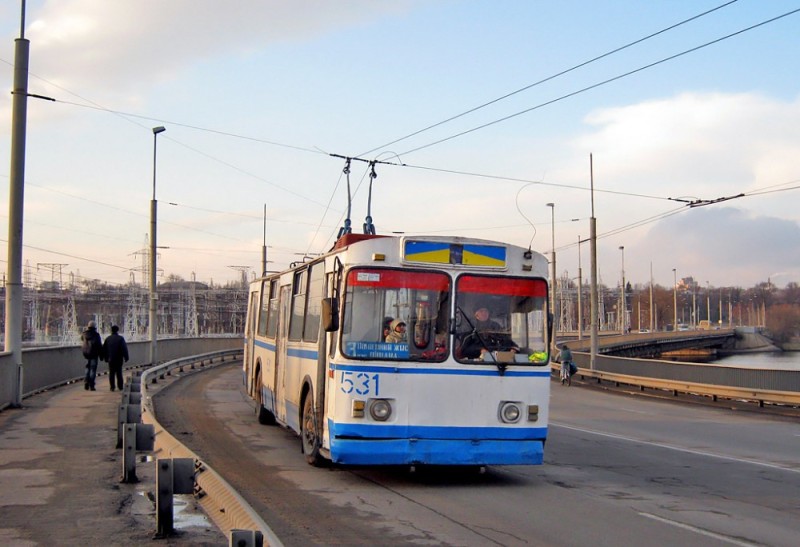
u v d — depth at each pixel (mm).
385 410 10703
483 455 10891
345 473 12102
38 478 10852
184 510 9062
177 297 88688
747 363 86938
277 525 8648
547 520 9125
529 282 11430
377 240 11023
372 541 8008
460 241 11234
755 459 14531
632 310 171625
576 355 45375
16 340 18734
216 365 43750
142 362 38031
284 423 15156
